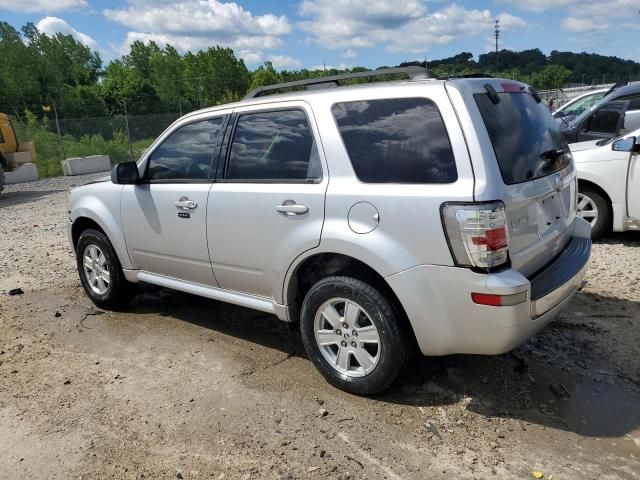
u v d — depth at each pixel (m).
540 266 3.52
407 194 3.20
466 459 3.00
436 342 3.24
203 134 4.38
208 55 80.00
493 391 3.64
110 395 3.81
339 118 3.56
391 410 3.47
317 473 2.94
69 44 83.44
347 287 3.48
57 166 23.27
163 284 4.82
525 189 3.24
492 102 3.34
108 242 5.19
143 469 3.03
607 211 6.75
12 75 55.69
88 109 38.22
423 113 3.26
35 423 3.52
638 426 3.25
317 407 3.55
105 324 5.10
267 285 3.99
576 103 12.61
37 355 4.50
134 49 95.50
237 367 4.14
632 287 5.27
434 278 3.15
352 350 3.61
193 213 4.32
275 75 86.88
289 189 3.71
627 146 6.46
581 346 4.19
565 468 2.91
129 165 4.67
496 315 3.02
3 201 14.84
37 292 6.11
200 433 3.33
